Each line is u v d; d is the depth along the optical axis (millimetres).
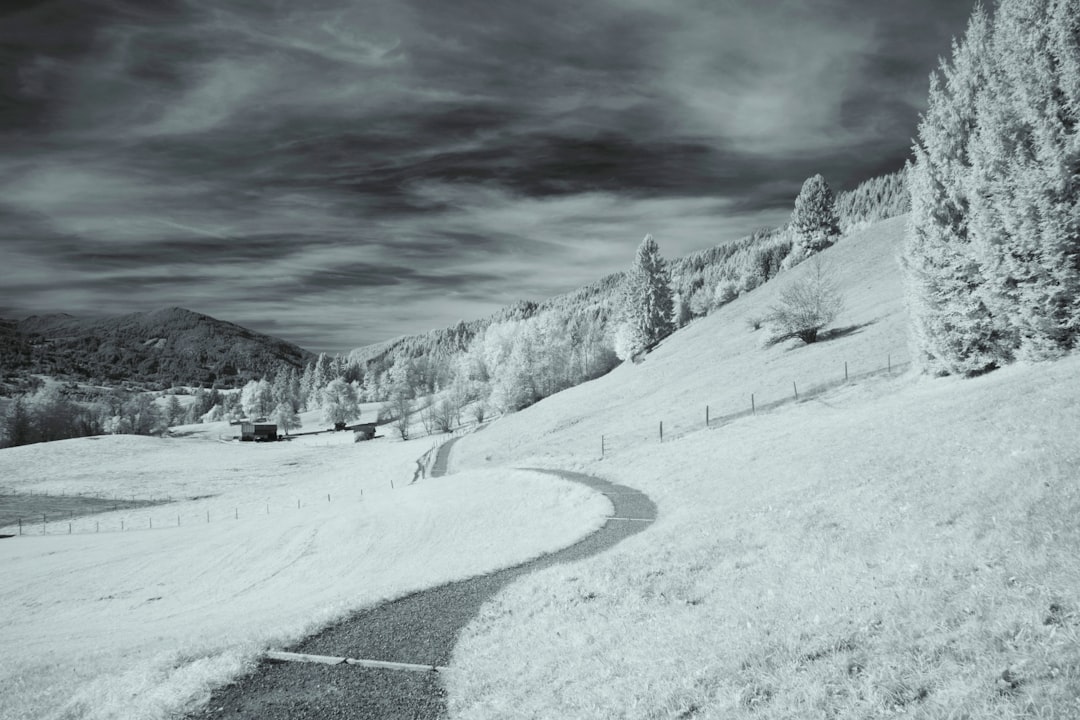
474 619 15906
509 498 39812
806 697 7750
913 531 13078
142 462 112375
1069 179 24297
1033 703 6254
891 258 78938
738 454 35312
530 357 141125
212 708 11625
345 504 52375
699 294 172500
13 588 41969
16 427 146875
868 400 37500
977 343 31219
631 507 31547
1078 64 23625
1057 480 12734
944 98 32312
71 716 12320
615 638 12133
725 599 12531
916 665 7691
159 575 41656
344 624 16438
